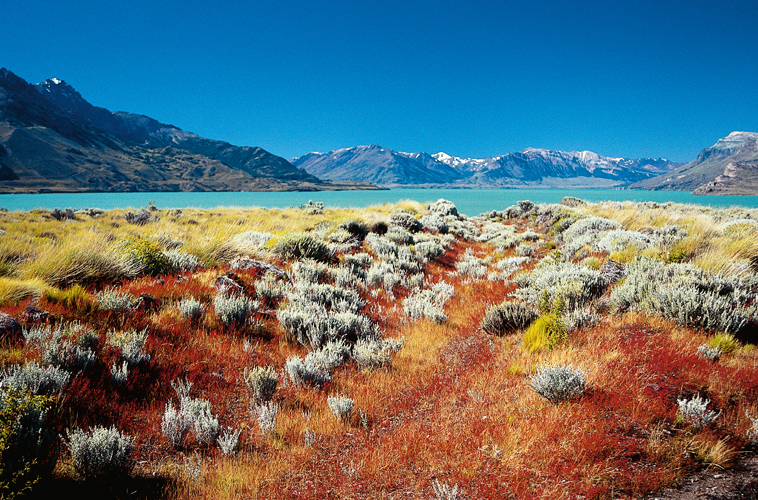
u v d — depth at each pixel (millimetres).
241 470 3162
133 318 5219
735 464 2820
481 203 100250
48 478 2645
